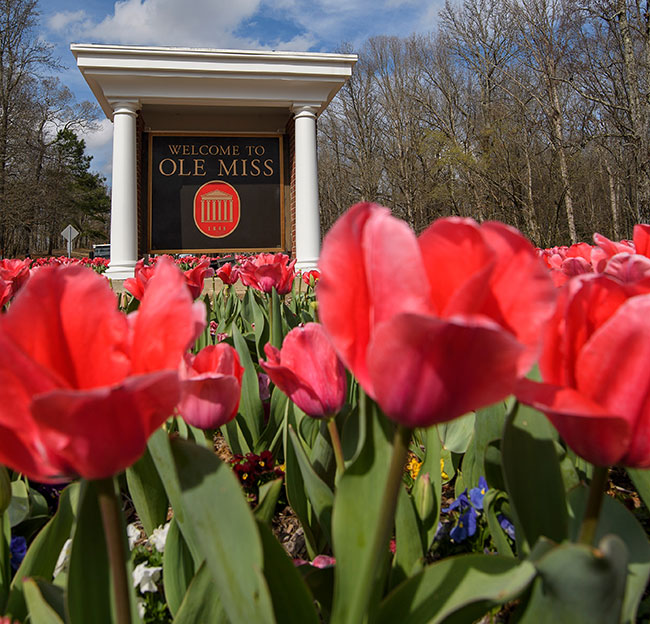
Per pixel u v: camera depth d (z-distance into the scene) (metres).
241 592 0.71
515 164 27.45
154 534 1.58
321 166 53.19
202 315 0.63
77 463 0.56
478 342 0.51
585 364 0.60
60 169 41.62
